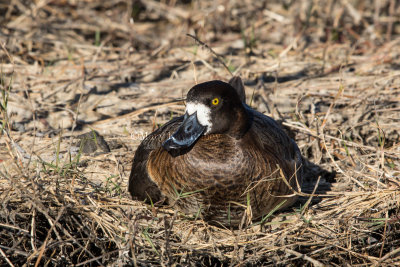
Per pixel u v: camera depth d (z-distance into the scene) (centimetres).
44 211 707
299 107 1091
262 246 727
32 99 1104
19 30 1415
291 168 768
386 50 1378
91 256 734
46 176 796
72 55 1331
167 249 687
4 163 844
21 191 734
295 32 1502
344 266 719
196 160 698
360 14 1584
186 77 1230
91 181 838
